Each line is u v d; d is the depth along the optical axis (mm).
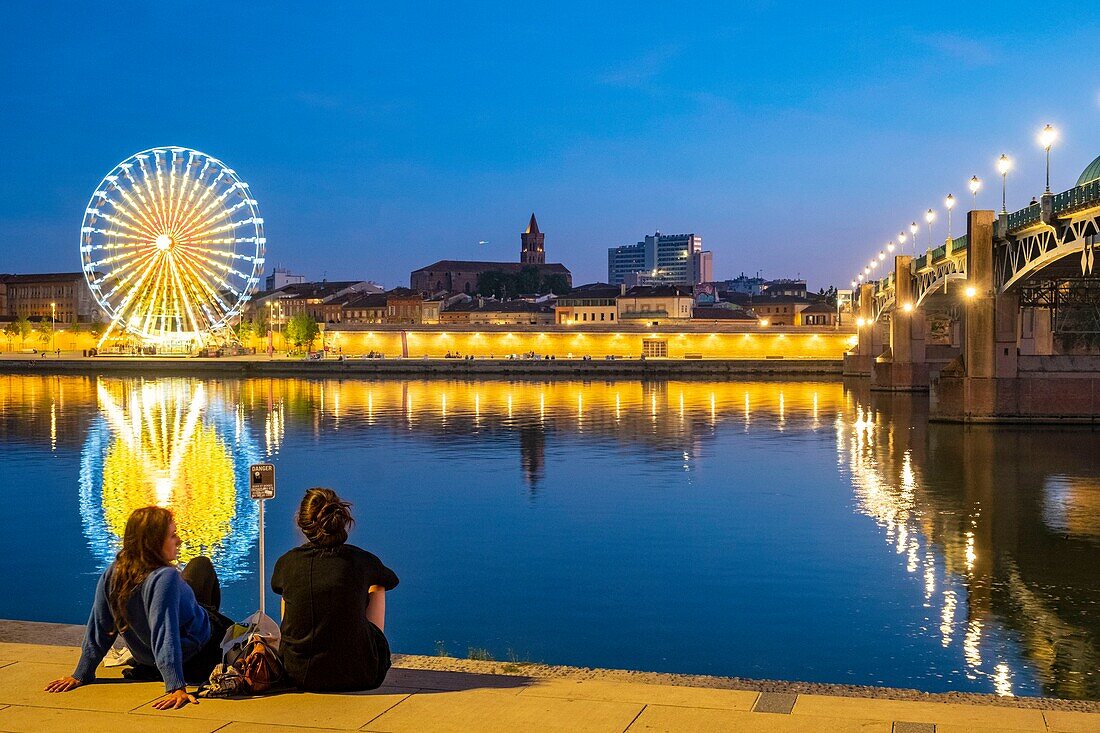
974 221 91062
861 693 13055
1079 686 26531
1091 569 39375
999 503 54062
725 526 48281
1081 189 72562
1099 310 102438
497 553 42625
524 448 79875
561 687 12094
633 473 66250
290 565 11898
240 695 11742
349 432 91938
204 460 74312
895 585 37031
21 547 44781
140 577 11852
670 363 194000
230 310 163500
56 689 11953
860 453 75062
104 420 103062
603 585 37156
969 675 27484
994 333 91562
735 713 11102
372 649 11953
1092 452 73188
